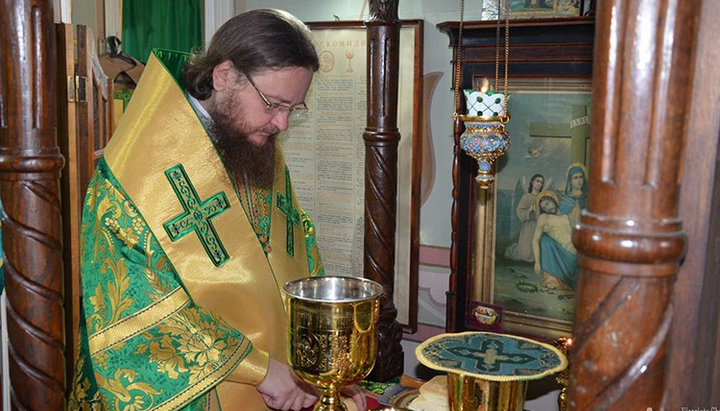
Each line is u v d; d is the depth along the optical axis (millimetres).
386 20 2895
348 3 3770
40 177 1604
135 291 1681
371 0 2916
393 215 3047
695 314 712
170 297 1697
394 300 3688
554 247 3115
